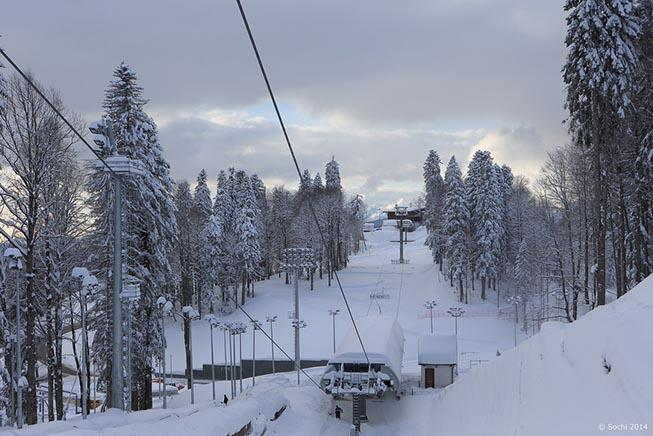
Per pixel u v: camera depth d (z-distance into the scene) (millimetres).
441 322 70438
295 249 88000
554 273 58156
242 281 82188
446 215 80062
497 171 85375
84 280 18109
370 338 34875
